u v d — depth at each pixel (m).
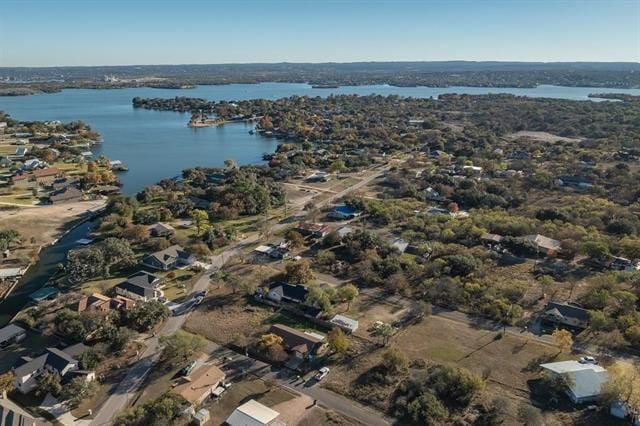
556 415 68.00
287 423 65.75
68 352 79.44
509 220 142.88
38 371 75.12
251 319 94.44
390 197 183.12
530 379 76.19
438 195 180.38
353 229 143.25
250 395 72.38
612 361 80.38
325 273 116.44
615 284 102.06
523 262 121.06
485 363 80.44
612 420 66.81
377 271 114.88
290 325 92.88
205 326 91.94
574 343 86.44
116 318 89.75
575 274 114.06
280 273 113.50
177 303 101.19
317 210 162.88
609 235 133.88
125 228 139.75
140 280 106.00
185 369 77.38
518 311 93.75
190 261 120.75
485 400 71.06
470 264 112.00
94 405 69.94
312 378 76.62
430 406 67.69
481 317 96.12
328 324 92.12
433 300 102.62
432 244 128.50
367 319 95.12
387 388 73.88
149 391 72.88
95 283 109.38
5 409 65.44
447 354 83.12
